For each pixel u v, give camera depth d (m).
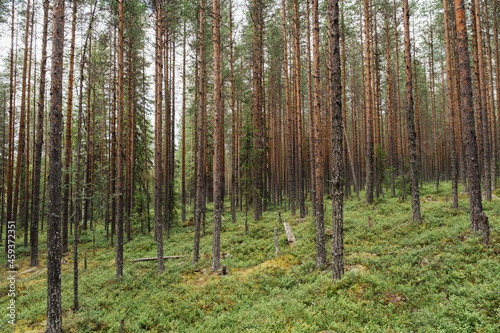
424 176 45.03
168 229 21.91
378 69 27.41
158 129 15.04
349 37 24.83
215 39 13.14
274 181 33.12
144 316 9.20
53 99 7.94
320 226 11.09
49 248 7.91
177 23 17.05
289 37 23.64
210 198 40.69
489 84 23.92
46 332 7.80
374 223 15.20
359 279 8.94
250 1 21.16
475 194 10.31
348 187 32.31
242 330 7.57
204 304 9.67
